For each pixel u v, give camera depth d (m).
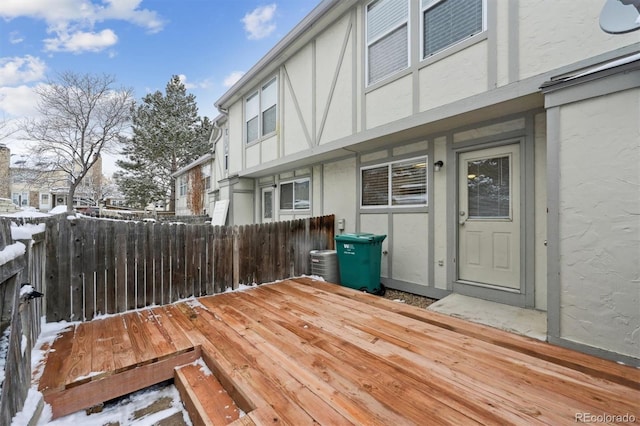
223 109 9.62
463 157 4.15
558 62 2.88
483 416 1.60
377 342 2.51
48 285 2.93
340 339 2.57
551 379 1.95
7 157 17.59
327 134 5.64
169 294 3.70
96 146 16.00
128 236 3.42
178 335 2.67
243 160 8.67
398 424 1.54
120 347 2.42
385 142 4.98
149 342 2.52
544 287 3.38
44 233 2.86
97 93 15.14
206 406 1.84
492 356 2.26
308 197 7.14
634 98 2.13
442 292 4.31
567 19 2.83
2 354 1.40
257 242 4.70
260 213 9.12
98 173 24.20
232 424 1.55
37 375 1.99
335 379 1.95
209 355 2.30
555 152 2.49
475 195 4.03
